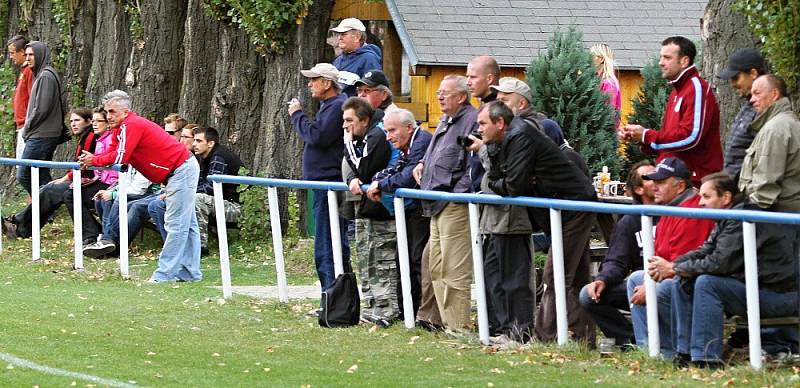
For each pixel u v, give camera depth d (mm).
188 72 62469
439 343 33781
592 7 73750
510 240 32938
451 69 68000
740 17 39594
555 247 31234
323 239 40219
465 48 68188
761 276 28266
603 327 32219
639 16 74688
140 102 65000
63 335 34750
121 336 34875
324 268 40312
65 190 56500
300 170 57938
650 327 29500
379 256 37250
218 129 60562
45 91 58500
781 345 29531
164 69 64875
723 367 28344
